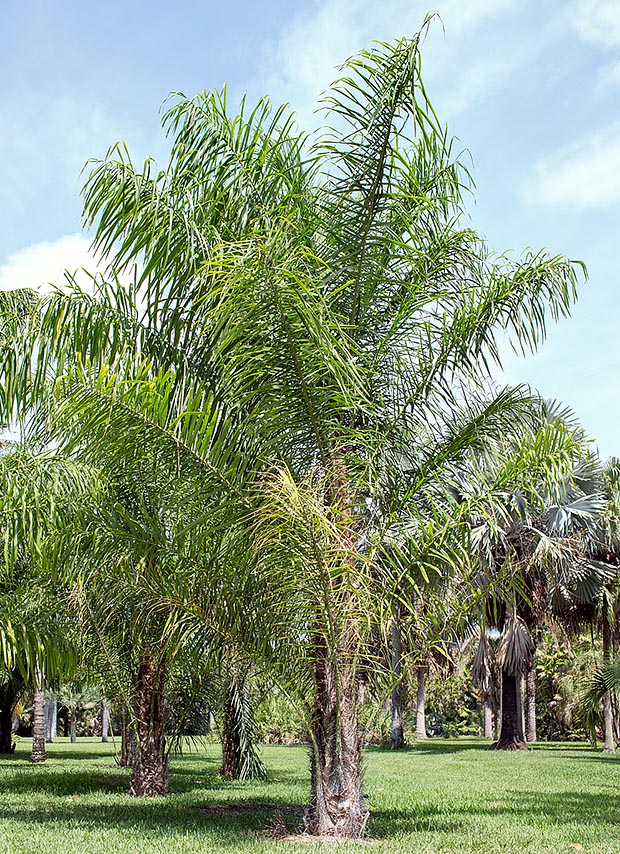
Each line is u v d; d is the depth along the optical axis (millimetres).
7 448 9086
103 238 7500
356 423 7715
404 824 7883
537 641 26484
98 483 8000
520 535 17094
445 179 7785
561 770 16188
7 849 6426
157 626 9758
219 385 7176
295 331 6363
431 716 44781
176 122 7773
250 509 6820
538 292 7746
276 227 7113
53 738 48031
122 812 9078
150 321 7691
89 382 6520
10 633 9758
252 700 12719
